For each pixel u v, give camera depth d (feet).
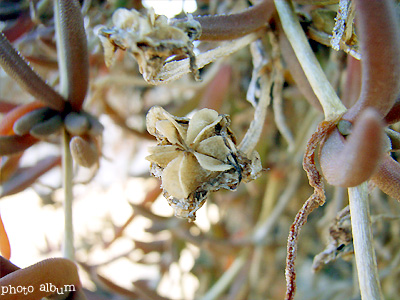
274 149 0.43
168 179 0.15
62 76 0.22
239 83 0.38
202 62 0.19
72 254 0.21
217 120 0.16
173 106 0.43
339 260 0.45
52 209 0.44
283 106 0.41
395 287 0.38
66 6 0.20
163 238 0.43
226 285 0.41
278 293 0.46
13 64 0.20
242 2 0.28
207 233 0.45
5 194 0.29
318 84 0.18
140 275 0.47
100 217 0.46
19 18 0.30
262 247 0.41
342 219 0.21
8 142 0.22
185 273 0.45
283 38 0.20
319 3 0.20
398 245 0.36
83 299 0.18
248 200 0.47
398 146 0.15
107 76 0.35
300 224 0.15
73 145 0.21
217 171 0.16
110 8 0.30
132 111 0.45
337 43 0.17
